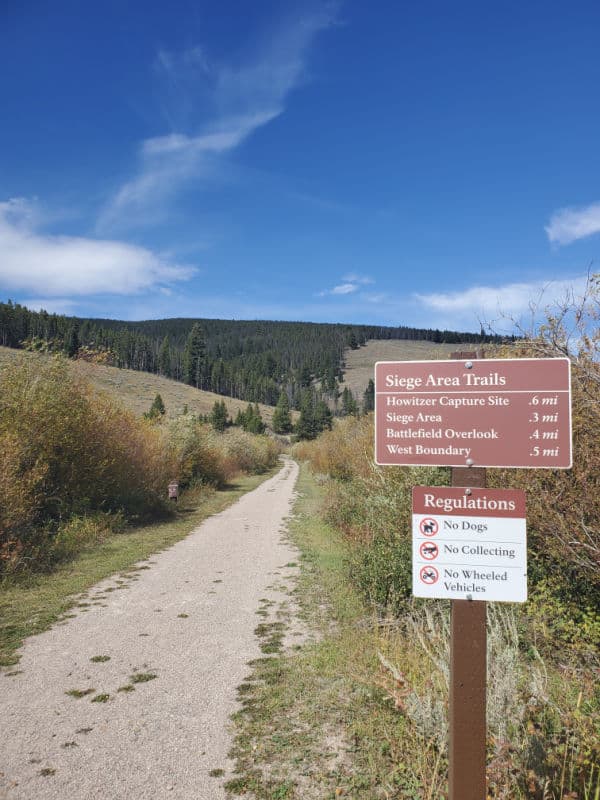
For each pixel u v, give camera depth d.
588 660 4.64
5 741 3.83
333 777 3.40
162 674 5.00
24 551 9.25
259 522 15.04
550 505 4.96
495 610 5.09
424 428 2.81
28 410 11.84
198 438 23.77
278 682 4.79
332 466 25.75
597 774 2.96
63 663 5.27
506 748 2.93
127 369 112.94
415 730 3.70
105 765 3.54
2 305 96.12
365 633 5.90
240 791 3.28
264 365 176.75
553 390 2.67
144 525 14.26
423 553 2.70
